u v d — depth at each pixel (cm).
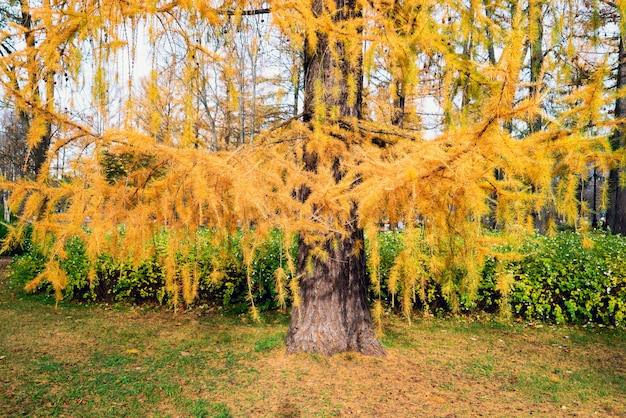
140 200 239
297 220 248
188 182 226
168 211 240
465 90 281
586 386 395
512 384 394
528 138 198
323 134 313
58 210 229
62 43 220
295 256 658
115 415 321
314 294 425
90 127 218
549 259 640
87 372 407
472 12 269
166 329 571
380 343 440
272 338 490
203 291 700
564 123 200
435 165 198
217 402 340
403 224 227
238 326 591
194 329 572
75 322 598
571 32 245
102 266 689
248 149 293
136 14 246
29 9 221
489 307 670
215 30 284
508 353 488
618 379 415
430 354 462
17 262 779
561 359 474
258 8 295
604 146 195
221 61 307
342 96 388
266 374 388
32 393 355
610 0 322
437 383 381
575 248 665
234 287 683
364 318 435
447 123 292
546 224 244
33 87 213
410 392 358
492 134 178
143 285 712
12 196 213
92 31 221
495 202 222
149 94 257
